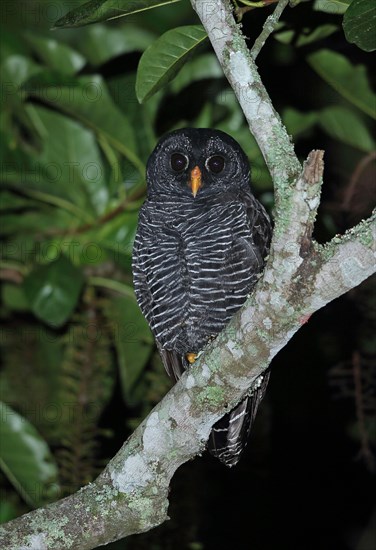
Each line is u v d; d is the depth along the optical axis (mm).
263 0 7941
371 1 7316
